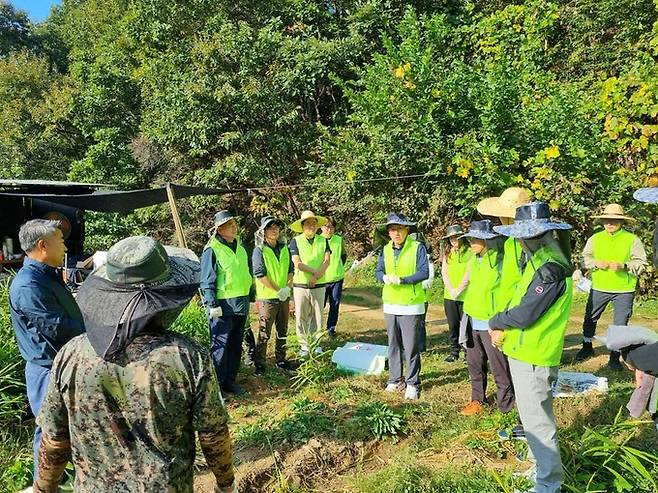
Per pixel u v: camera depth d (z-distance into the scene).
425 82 11.73
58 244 3.69
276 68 15.44
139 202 9.16
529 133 11.30
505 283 4.02
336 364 6.85
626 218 6.57
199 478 4.03
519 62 13.07
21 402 4.92
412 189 12.44
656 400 3.28
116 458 1.89
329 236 8.70
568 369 6.69
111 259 1.96
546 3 13.32
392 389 5.94
